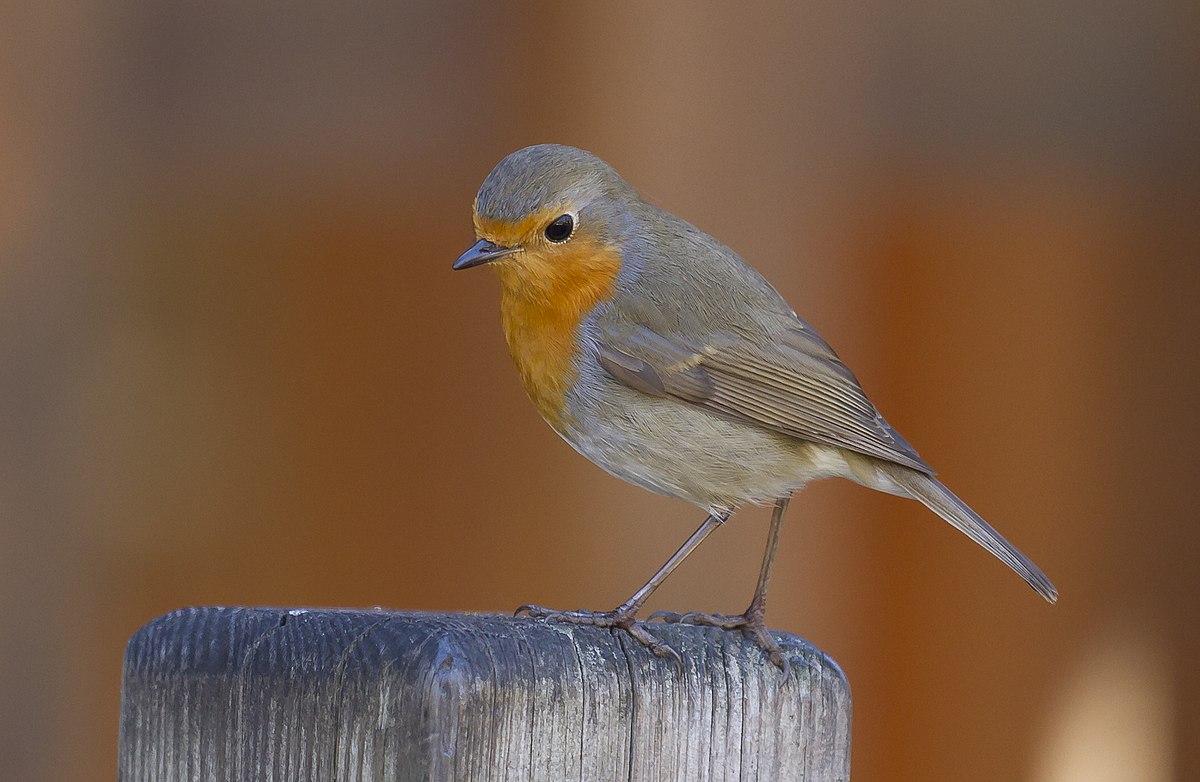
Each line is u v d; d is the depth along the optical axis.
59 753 10.50
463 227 10.83
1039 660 10.59
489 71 10.87
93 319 10.80
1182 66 11.57
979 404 10.82
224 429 10.83
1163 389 10.98
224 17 11.07
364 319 10.84
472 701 4.86
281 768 5.02
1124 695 10.69
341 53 10.99
